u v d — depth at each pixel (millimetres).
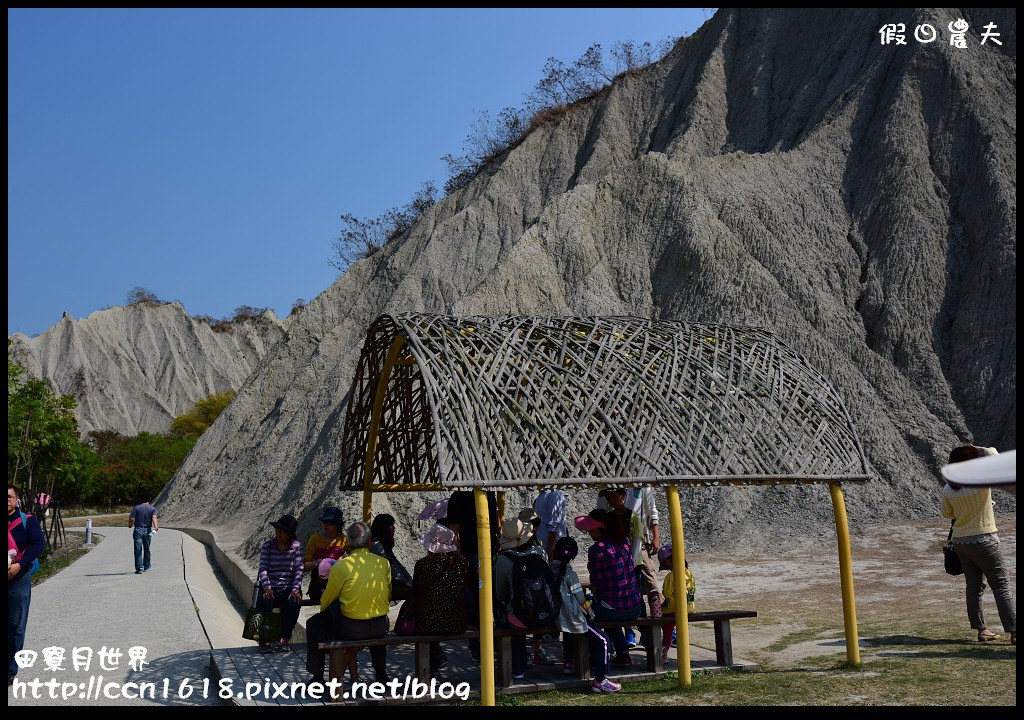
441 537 6898
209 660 8781
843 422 7758
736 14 42750
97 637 10195
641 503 8742
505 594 6992
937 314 24594
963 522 8109
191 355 97188
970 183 26719
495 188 41875
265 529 21203
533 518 7344
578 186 32438
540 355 7207
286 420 34812
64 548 24656
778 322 25094
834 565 16062
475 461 6191
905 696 6121
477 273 38000
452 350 6965
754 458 7145
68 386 87000
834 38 37625
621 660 7703
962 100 28797
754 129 37500
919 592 12688
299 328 41719
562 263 29625
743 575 15617
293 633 10578
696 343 7992
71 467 25172
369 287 40719
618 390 7137
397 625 7137
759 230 28188
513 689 6766
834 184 29828
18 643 7746
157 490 54969
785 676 7113
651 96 44406
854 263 26875
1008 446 21000
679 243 28469
